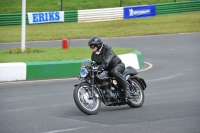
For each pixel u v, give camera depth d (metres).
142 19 50.16
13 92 18.06
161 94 17.09
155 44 34.94
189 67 24.23
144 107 14.71
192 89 17.98
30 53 27.80
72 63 22.39
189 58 27.59
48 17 48.50
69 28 45.72
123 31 43.47
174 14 52.09
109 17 49.97
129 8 50.56
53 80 21.16
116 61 14.15
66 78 21.73
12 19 47.69
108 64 13.63
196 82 19.64
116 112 13.99
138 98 14.81
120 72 14.20
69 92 17.84
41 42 38.34
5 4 55.69
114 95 14.08
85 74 13.52
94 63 13.92
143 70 23.83
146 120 12.70
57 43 37.28
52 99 16.42
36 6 55.50
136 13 50.78
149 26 45.66
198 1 53.38
